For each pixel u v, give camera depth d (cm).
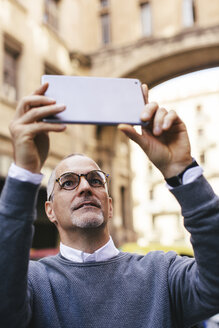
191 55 1332
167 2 1382
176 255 167
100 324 142
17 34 1004
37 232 1126
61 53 1230
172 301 151
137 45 1362
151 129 131
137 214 3950
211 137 3950
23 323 128
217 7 1312
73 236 165
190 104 4119
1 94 912
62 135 1159
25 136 117
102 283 151
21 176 120
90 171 169
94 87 132
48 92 130
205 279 128
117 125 129
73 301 146
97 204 164
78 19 1406
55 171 177
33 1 1096
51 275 156
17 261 118
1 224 119
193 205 125
